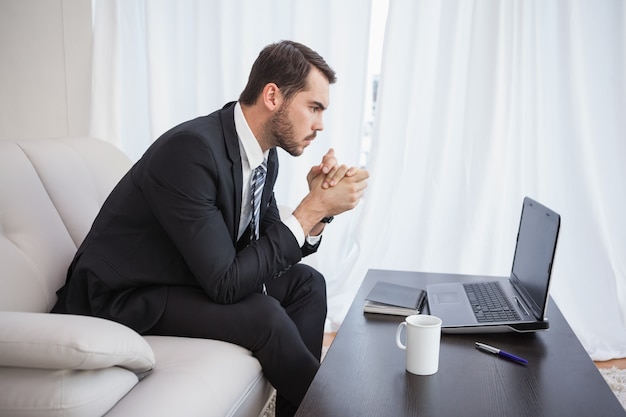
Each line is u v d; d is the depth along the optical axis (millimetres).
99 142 1960
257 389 1362
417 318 1166
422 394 1044
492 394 1048
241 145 1525
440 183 2590
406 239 2707
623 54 2412
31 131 2973
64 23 2873
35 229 1516
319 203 1501
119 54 2803
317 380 1097
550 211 1409
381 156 2613
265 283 1726
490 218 2539
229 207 1464
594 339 2459
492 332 1347
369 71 2748
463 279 1803
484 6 2459
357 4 2596
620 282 2504
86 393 1016
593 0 2441
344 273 2678
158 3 2719
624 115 2439
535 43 2469
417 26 2525
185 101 2818
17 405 996
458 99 2594
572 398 1038
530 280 1473
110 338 1057
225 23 2664
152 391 1106
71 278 1459
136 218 1460
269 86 1477
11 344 992
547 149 2547
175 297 1454
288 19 2691
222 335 1410
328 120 2643
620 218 2510
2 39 2924
